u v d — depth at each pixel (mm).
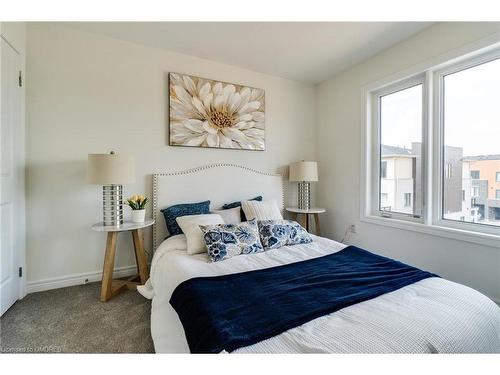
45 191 2252
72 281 2357
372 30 2336
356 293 1284
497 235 1952
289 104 3529
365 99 2986
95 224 2307
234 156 3135
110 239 2139
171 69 2740
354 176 3172
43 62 2229
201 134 2865
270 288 1372
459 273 2156
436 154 2367
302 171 3193
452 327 1010
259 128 3244
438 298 1226
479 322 1072
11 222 1960
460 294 1262
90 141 2404
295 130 3590
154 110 2670
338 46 2633
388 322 1021
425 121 2420
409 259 2564
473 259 2062
